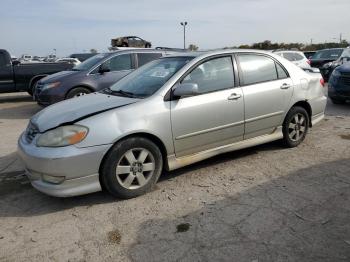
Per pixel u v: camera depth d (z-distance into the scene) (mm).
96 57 9938
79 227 3586
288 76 5504
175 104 4336
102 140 3850
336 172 4691
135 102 4184
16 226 3646
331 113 8602
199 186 4422
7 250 3242
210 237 3303
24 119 9117
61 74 9453
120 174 4027
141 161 4129
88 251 3188
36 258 3119
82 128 3814
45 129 3930
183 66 4590
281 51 15391
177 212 3801
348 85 9102
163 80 4512
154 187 4426
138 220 3670
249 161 5207
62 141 3781
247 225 3475
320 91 6020
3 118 9312
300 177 4570
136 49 9914
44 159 3744
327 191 4141
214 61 4824
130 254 3113
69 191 3803
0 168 5289
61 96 8969
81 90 9117
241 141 5066
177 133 4359
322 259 2932
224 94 4730
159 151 4262
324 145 5844
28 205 4090
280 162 5125
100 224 3625
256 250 3080
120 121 3975
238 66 5000
